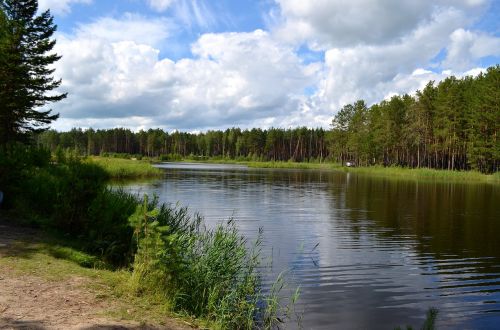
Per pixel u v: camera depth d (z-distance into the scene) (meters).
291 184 41.31
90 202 10.53
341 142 101.88
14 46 34.38
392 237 15.16
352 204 24.91
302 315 7.73
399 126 81.81
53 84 37.84
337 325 7.34
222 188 34.56
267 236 15.12
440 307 8.33
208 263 8.20
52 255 8.12
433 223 18.20
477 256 12.42
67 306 5.62
